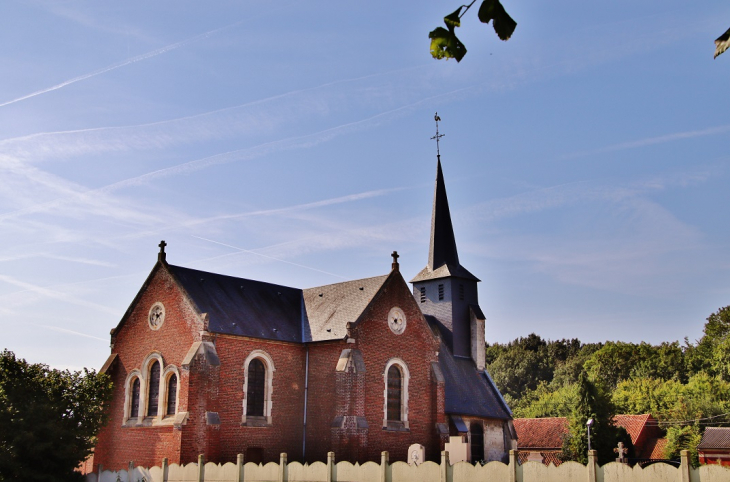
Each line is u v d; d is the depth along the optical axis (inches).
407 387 1839.3
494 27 257.8
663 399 3548.2
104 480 1510.8
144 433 1685.5
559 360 5383.9
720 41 277.6
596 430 2423.7
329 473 1227.2
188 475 1390.3
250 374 1715.1
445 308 2357.3
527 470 1024.2
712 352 4099.4
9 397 1428.4
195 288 1744.6
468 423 2101.4
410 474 1147.9
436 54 271.9
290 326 1873.8
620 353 4530.0
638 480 922.1
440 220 2474.2
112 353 1841.8
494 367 5423.2
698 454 2561.5
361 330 1764.3
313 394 1784.0
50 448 1403.8
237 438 1643.7
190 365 1573.6
